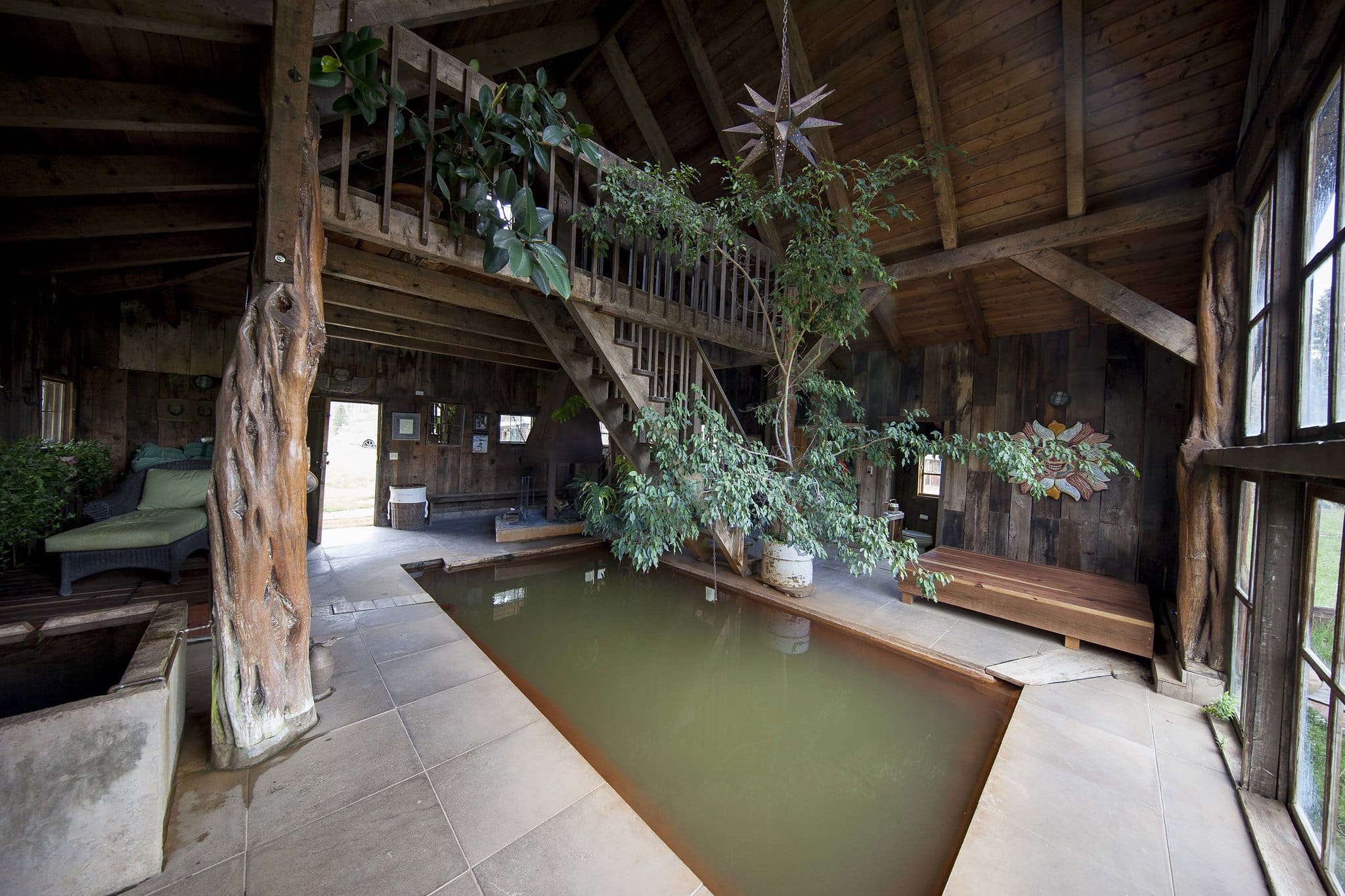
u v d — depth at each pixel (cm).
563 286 284
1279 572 207
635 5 411
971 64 347
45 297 388
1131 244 396
